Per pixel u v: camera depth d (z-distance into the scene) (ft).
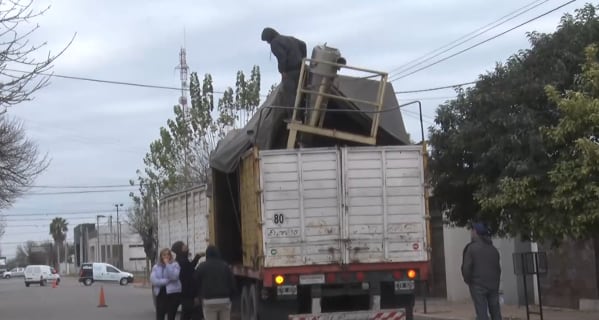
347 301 48.75
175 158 130.11
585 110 40.01
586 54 41.83
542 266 51.90
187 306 49.62
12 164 92.89
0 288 210.79
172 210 81.56
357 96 48.57
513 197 42.65
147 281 208.33
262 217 44.55
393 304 46.47
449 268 80.89
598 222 40.88
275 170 44.96
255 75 126.11
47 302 116.78
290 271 44.60
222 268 47.42
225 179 58.29
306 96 48.93
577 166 40.57
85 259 414.82
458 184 48.62
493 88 46.29
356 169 45.44
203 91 127.65
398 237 45.44
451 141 47.98
